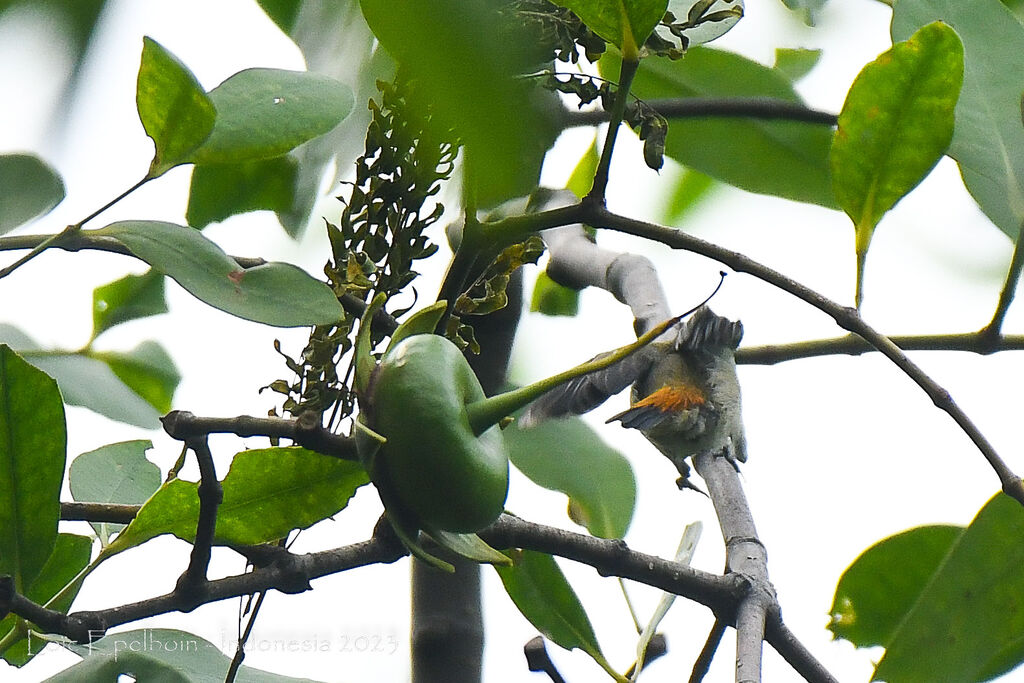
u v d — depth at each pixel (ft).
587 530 17.85
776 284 10.34
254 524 11.18
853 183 11.93
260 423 9.56
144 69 8.38
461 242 9.45
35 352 16.98
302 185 13.38
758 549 14.94
